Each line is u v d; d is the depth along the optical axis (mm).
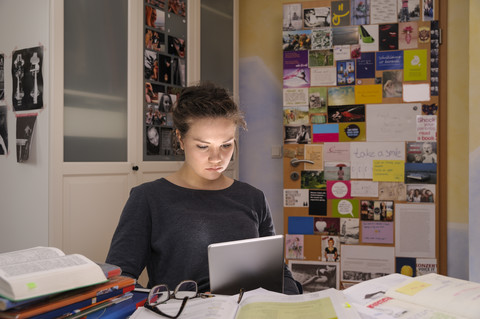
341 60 2861
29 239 1976
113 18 2184
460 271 2742
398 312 788
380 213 2775
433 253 2717
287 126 2934
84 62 2035
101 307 805
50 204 1881
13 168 2053
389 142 2773
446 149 2770
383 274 2764
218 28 3023
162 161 2486
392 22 2789
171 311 804
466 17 2746
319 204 2863
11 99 2068
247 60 3301
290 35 2941
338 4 2869
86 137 2047
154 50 2436
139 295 913
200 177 1244
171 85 2562
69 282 740
